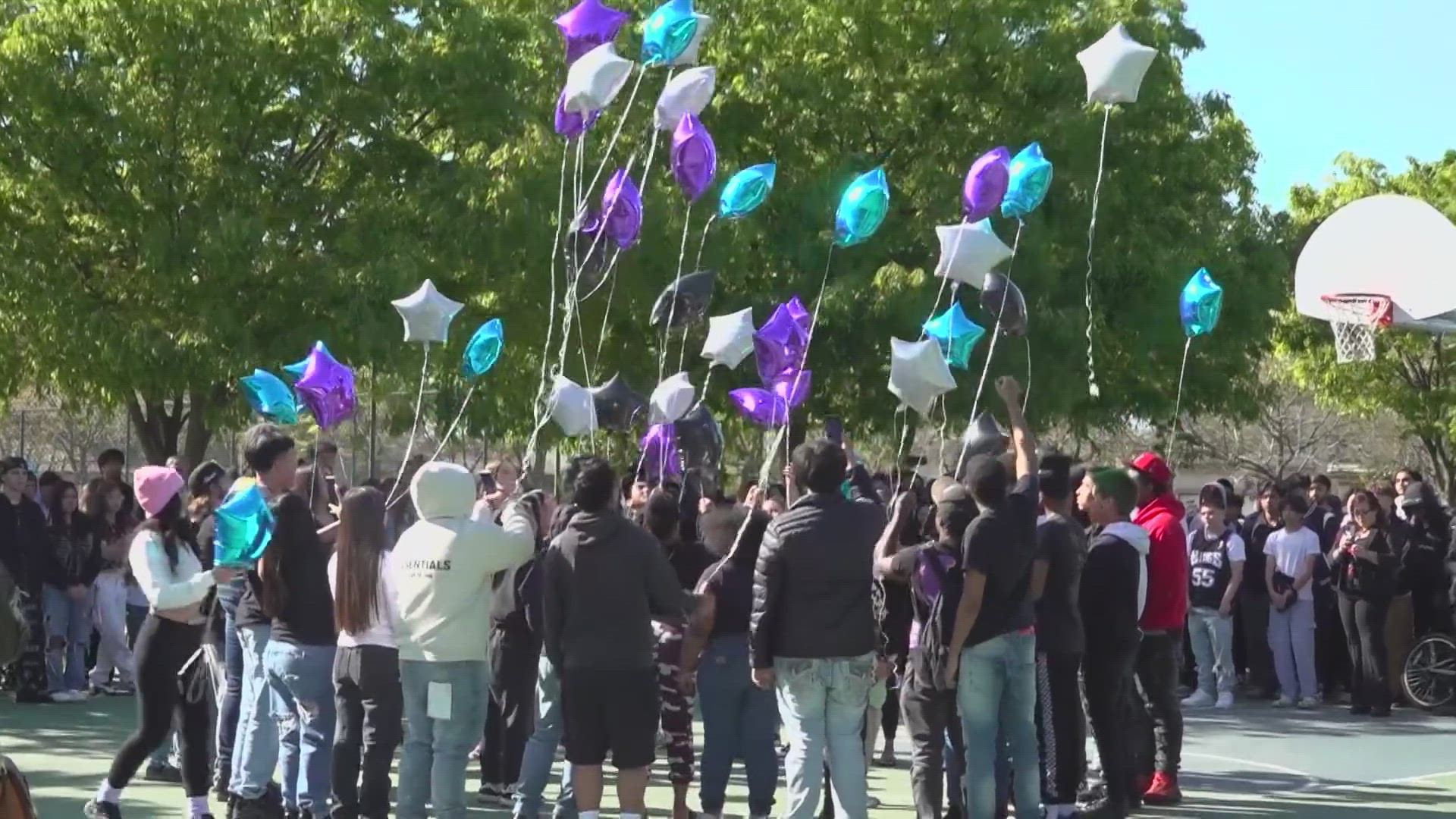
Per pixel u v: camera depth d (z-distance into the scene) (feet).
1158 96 75.20
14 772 15.75
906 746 42.27
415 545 24.79
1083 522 38.83
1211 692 51.39
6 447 153.07
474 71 66.23
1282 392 136.87
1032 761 26.37
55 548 46.68
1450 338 120.37
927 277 68.85
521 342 68.54
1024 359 68.85
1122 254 74.33
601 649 24.20
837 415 74.18
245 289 61.57
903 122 74.49
